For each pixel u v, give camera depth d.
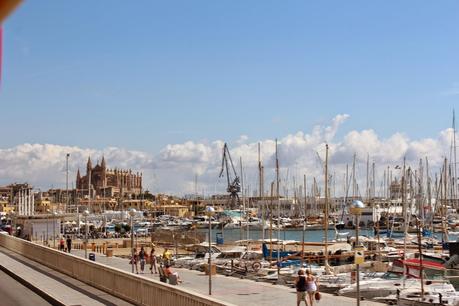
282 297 30.06
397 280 36.69
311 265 51.00
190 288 34.16
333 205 137.00
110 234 111.75
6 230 89.44
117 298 23.73
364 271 46.50
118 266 47.56
